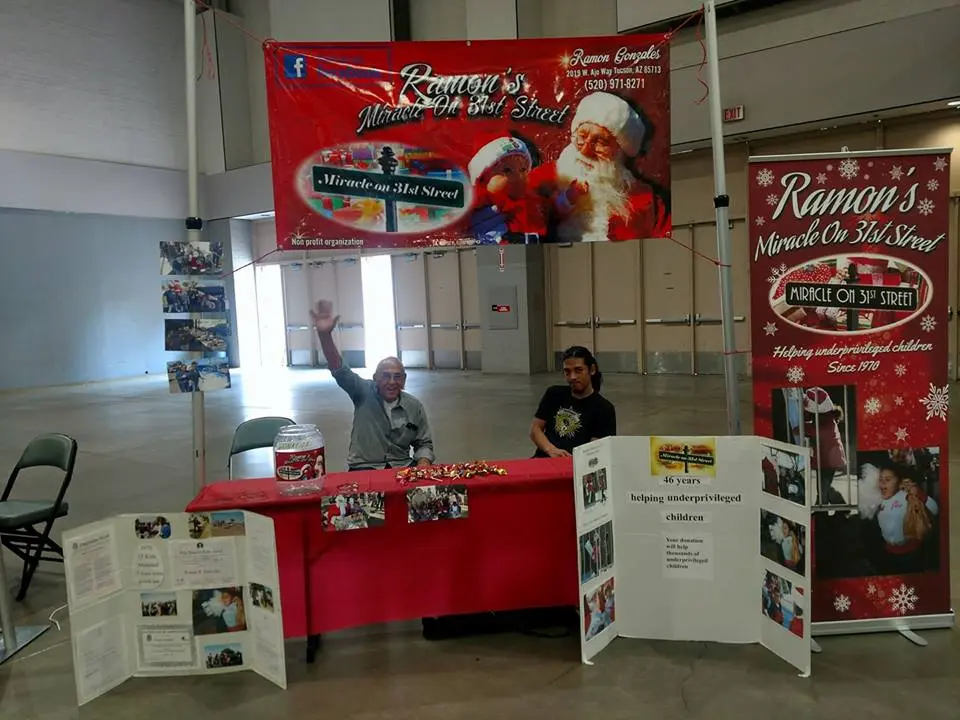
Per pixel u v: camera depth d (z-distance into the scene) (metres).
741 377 9.86
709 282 10.10
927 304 2.67
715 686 2.41
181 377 2.96
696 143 9.17
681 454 2.64
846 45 7.76
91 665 2.49
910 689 2.36
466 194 3.02
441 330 13.17
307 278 14.89
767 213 2.63
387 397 3.39
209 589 2.60
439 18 11.77
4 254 11.93
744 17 8.66
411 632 2.96
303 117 2.95
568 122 3.01
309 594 2.71
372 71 2.95
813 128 8.46
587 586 2.60
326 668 2.68
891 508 2.72
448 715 2.32
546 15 10.62
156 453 6.71
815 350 2.67
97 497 5.27
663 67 3.00
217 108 14.25
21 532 4.17
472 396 9.36
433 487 2.68
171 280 2.88
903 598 2.74
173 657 2.62
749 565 2.64
